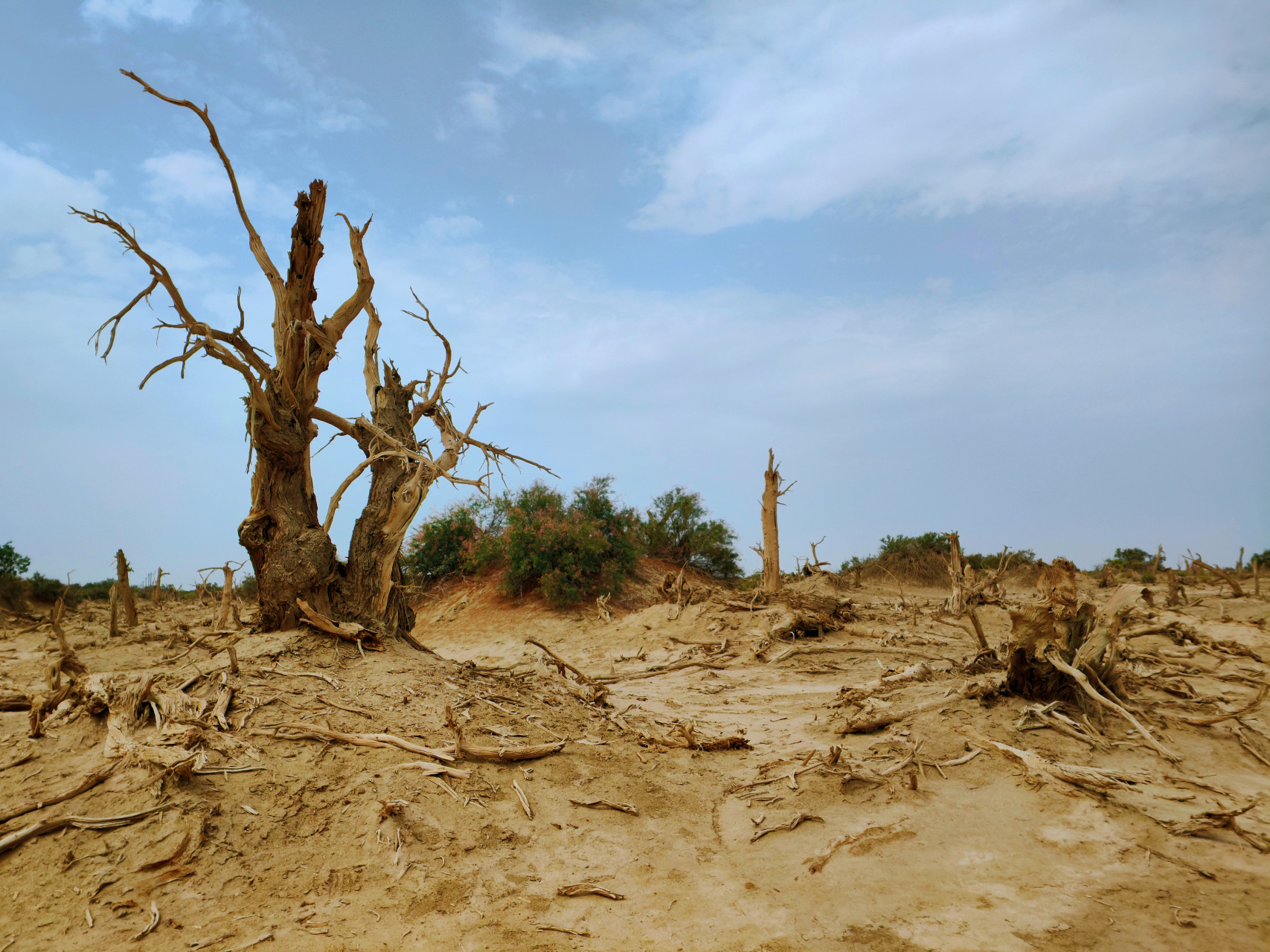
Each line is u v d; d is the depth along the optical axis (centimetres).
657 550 3042
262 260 836
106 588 2558
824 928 430
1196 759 690
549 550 2366
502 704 772
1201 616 1466
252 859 479
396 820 526
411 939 413
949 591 2838
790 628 1658
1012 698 805
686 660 1526
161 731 580
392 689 736
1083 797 588
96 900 427
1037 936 409
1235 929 404
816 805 615
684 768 710
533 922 438
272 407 830
